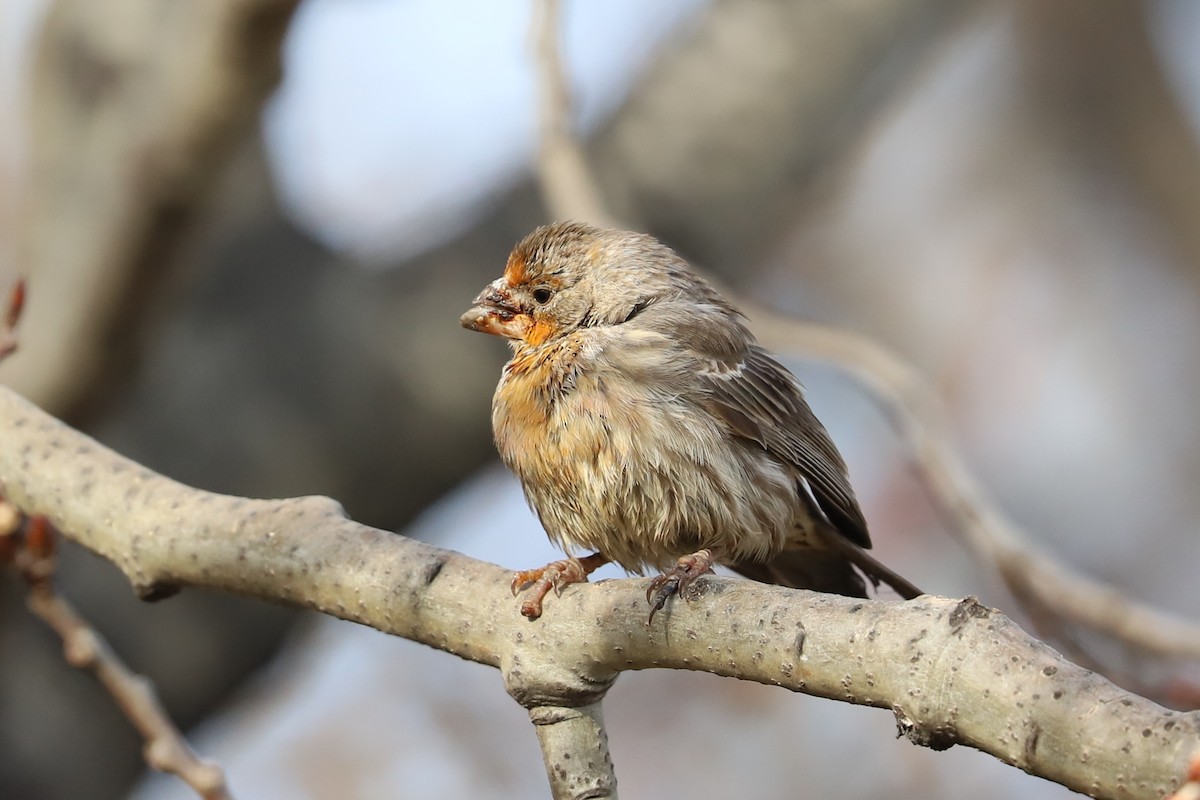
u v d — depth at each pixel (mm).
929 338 21297
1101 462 20750
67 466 8117
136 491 7957
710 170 12953
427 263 12641
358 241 14547
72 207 10758
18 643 11547
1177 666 10867
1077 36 21891
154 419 11844
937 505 11844
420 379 12258
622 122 13078
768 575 10227
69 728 11711
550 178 10789
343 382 12188
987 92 22766
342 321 12328
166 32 10648
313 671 16906
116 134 10594
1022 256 21969
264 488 11914
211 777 7156
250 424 11984
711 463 9047
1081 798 15609
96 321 10742
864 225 21859
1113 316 21734
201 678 12062
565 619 7008
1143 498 20625
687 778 16125
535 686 7047
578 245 9727
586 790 6988
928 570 17422
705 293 10125
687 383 9133
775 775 16078
